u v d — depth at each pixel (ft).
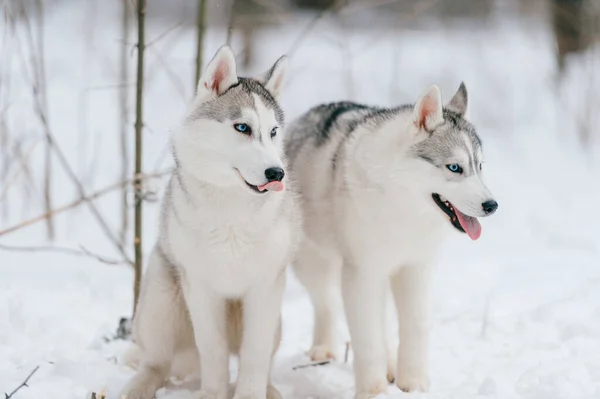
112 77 52.80
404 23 65.62
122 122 34.81
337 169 19.98
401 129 18.71
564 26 54.34
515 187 43.39
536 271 30.60
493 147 49.26
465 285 28.94
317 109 23.06
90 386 18.24
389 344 21.35
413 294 19.67
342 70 57.77
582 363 19.74
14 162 37.47
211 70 17.33
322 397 19.17
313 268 21.85
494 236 37.14
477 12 71.92
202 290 17.61
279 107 18.17
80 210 36.47
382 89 56.24
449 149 18.08
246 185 16.47
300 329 24.77
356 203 18.93
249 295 17.83
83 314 24.25
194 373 20.02
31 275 28.60
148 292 18.89
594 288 26.43
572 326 22.47
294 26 67.92
